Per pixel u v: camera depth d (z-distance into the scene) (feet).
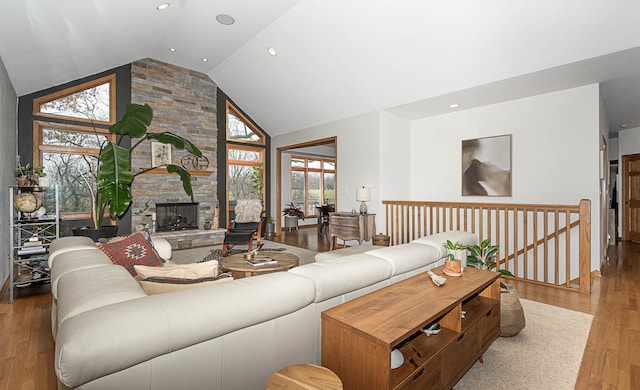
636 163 21.98
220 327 3.62
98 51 14.61
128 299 3.63
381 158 17.98
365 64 14.99
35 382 6.06
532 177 15.10
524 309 9.53
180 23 15.01
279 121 23.38
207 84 22.17
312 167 32.76
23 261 12.60
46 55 12.74
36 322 8.82
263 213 22.43
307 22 14.07
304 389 3.21
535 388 5.74
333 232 18.85
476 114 17.06
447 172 18.30
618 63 11.09
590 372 6.24
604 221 16.17
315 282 4.82
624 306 9.75
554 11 9.82
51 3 9.43
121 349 2.93
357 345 4.12
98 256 6.07
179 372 3.41
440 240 8.48
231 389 3.85
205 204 21.90
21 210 11.55
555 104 14.38
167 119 20.27
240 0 13.19
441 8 11.10
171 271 5.63
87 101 17.57
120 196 12.41
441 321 5.56
